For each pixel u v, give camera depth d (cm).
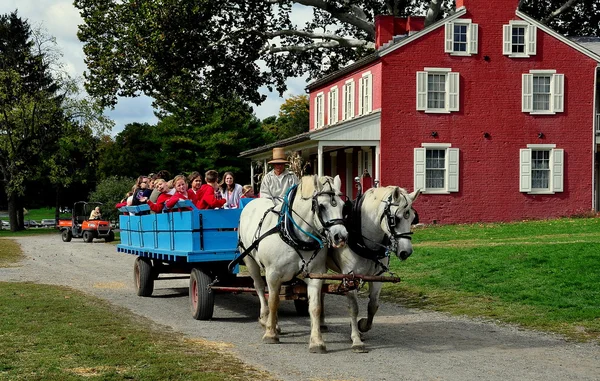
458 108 3759
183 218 1284
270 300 1046
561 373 871
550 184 3816
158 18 3700
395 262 2016
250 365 905
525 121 3806
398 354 984
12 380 804
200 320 1273
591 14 4619
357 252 1007
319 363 924
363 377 849
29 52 6869
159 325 1202
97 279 1970
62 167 6869
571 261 1691
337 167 4481
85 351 953
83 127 6494
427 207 3741
